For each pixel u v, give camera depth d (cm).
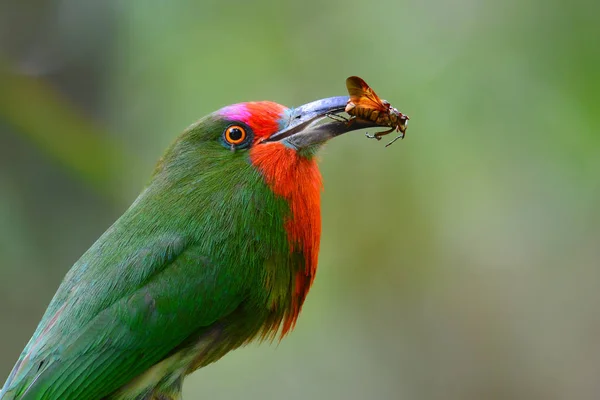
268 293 841
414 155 1544
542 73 1426
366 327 1596
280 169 841
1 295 1063
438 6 1547
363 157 1574
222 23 1571
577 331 1584
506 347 1576
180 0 1545
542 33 1427
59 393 799
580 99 1378
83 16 1134
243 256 829
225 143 857
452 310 1588
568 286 1589
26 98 1091
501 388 1577
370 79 1554
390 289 1590
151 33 1538
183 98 1541
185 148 870
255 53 1573
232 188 842
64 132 1091
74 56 1127
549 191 1523
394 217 1566
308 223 855
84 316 818
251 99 1562
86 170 1088
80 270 854
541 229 1563
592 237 1569
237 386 1633
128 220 864
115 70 1148
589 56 1370
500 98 1464
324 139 859
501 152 1488
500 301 1584
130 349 810
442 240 1578
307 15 1593
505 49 1475
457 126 1502
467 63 1499
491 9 1500
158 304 813
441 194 1555
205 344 841
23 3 1116
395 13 1577
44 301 1071
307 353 1609
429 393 1572
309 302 1602
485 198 1548
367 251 1574
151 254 827
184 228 838
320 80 1574
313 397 1595
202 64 1552
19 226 1075
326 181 1581
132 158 1209
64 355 805
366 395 1583
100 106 1136
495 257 1586
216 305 825
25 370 810
